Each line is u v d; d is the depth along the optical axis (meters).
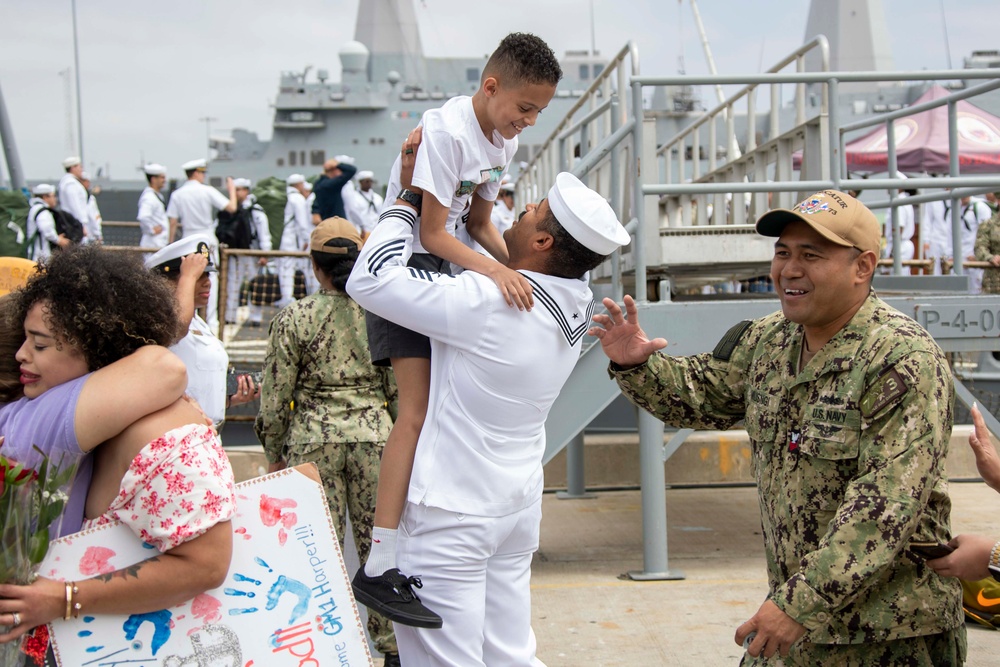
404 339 2.49
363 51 29.17
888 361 2.11
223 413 3.75
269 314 8.46
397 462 2.43
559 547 5.86
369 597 2.37
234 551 2.06
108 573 1.91
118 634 1.94
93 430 1.90
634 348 2.59
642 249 4.78
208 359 3.65
